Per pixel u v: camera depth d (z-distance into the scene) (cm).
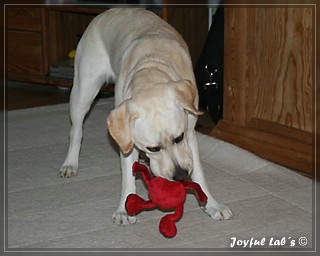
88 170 233
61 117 301
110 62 212
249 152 240
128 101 168
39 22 348
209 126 292
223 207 193
